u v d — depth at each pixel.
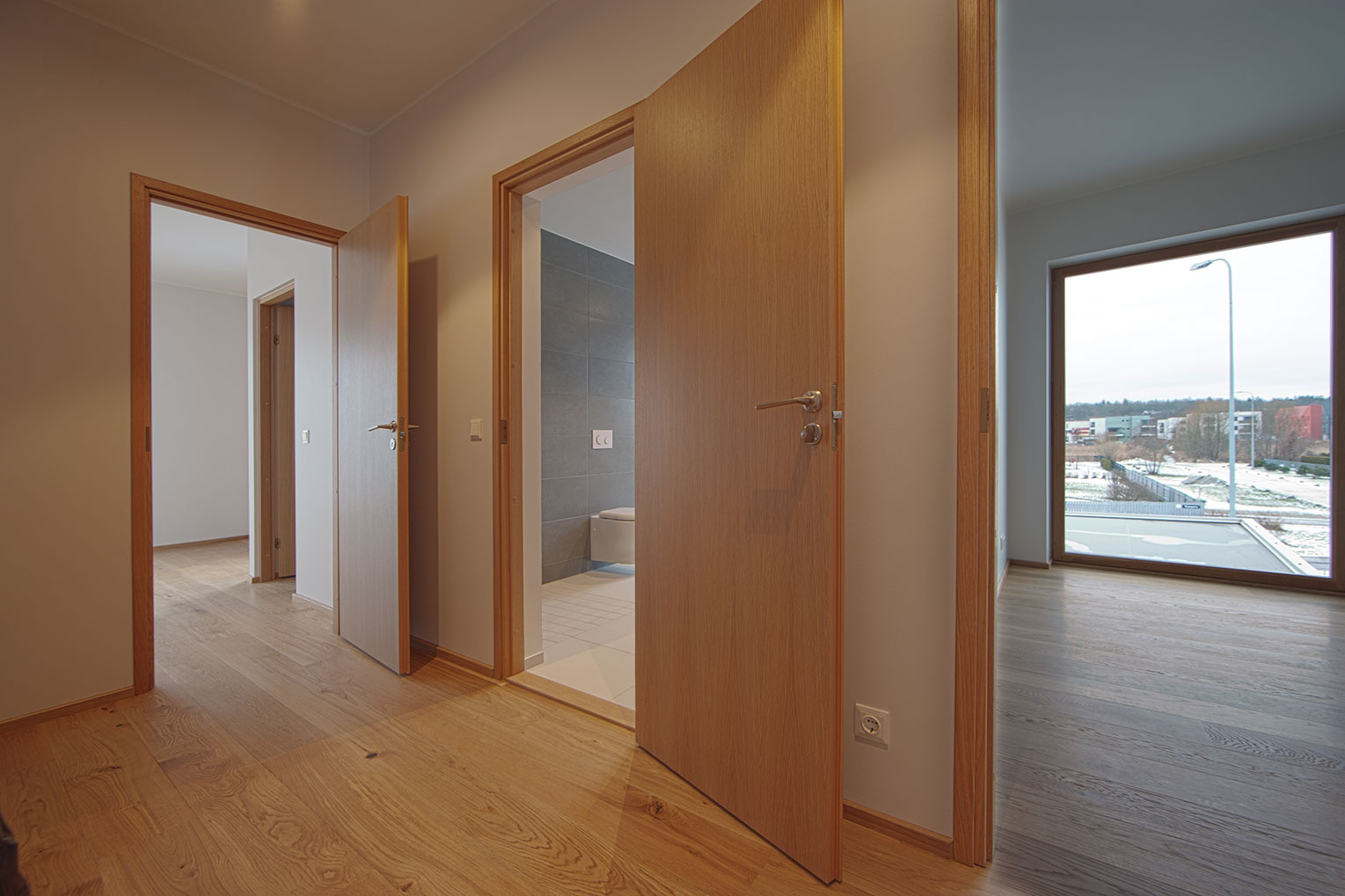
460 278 2.43
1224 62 2.56
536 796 1.52
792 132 1.27
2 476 1.92
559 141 2.06
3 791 1.54
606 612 3.35
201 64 2.38
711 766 1.50
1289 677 2.25
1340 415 3.37
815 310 1.22
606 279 4.64
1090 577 3.94
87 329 2.09
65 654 2.01
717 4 1.66
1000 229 3.78
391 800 1.50
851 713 1.42
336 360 2.82
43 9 2.01
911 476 1.33
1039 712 1.97
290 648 2.66
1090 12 2.25
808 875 1.23
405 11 2.11
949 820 1.29
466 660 2.39
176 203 2.33
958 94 1.25
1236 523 3.74
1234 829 1.36
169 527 5.47
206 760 1.69
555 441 4.20
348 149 2.88
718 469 1.47
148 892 1.18
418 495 2.64
